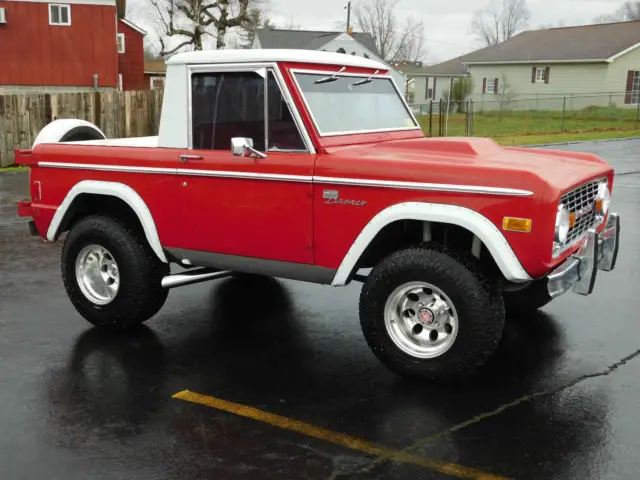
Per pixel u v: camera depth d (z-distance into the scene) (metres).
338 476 3.32
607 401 4.13
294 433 3.75
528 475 3.32
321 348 5.05
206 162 4.76
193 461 3.46
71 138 6.02
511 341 5.14
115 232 5.21
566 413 3.98
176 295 6.37
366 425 3.84
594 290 6.43
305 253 4.54
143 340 5.22
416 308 4.30
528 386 4.35
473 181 3.95
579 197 4.45
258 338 5.26
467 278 4.05
